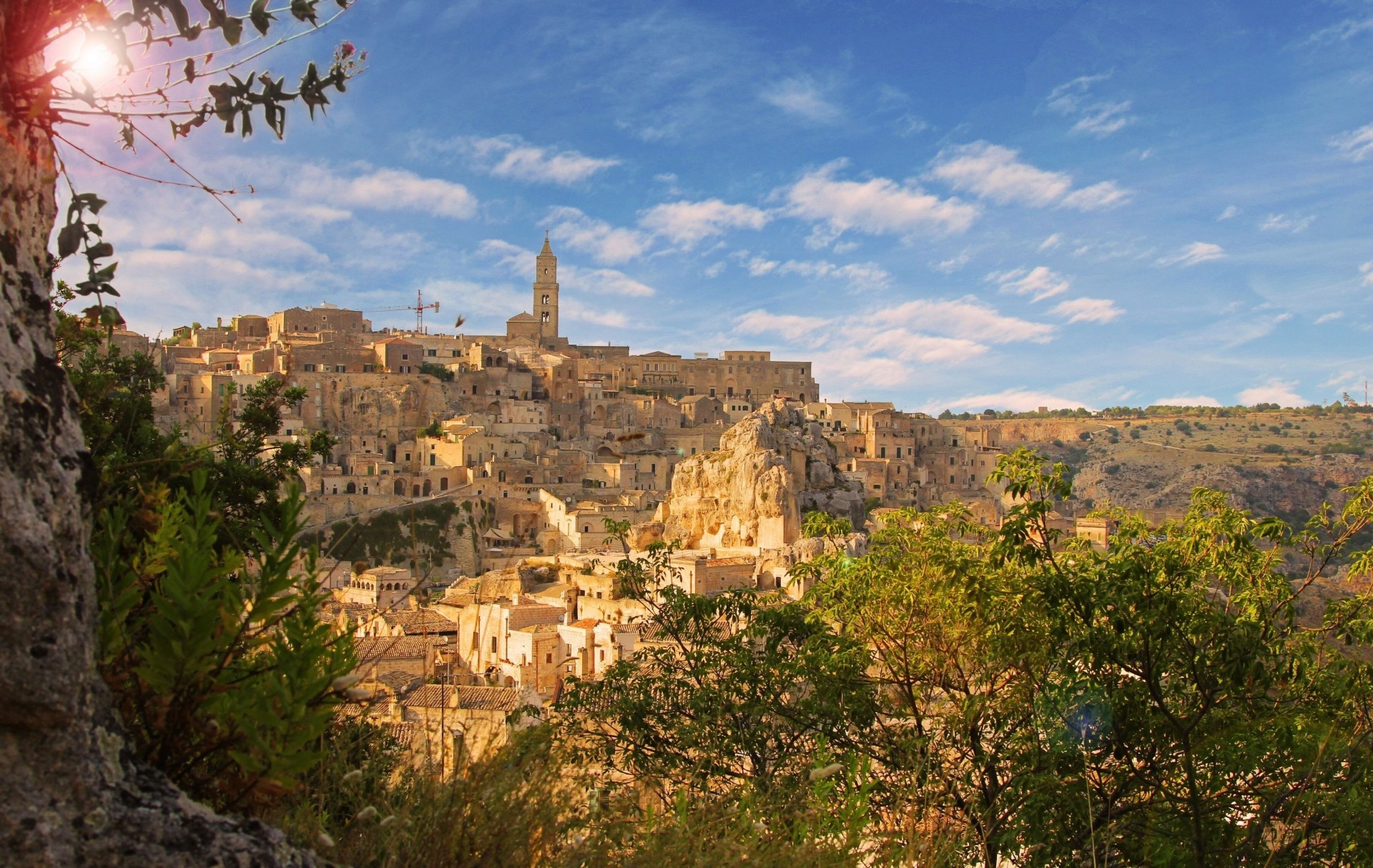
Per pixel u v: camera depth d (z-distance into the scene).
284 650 8.30
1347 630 24.73
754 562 129.62
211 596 8.23
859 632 26.11
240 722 8.11
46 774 6.63
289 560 8.43
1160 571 22.95
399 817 9.73
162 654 7.93
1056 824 20.27
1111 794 21.69
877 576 25.95
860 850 13.40
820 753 16.36
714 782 22.75
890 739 23.69
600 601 106.94
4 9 8.05
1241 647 20.62
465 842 9.99
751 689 26.59
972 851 20.05
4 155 7.89
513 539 179.38
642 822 11.93
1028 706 22.20
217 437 13.21
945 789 21.33
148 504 9.43
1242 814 22.53
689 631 32.50
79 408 8.06
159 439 17.58
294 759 8.10
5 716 6.51
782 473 142.88
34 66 8.81
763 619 29.73
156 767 8.05
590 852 10.45
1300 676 23.97
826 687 24.75
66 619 6.80
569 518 172.00
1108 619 22.73
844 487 159.25
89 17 8.68
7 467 6.77
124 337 118.31
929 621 24.36
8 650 6.47
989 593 23.47
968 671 24.91
